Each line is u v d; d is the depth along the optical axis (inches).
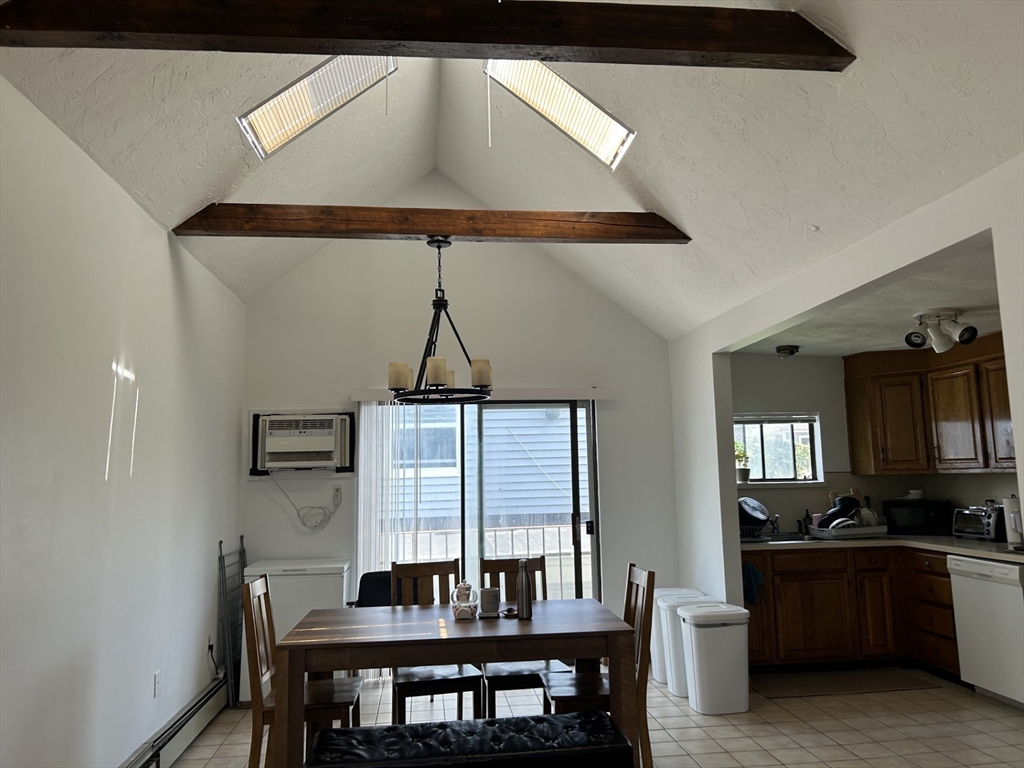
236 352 202.7
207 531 175.0
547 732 111.3
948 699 181.3
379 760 103.0
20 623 92.5
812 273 144.5
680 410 219.6
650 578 134.0
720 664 171.5
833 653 207.5
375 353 214.8
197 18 85.0
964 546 193.6
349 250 217.9
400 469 210.5
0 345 88.6
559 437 221.6
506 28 90.2
